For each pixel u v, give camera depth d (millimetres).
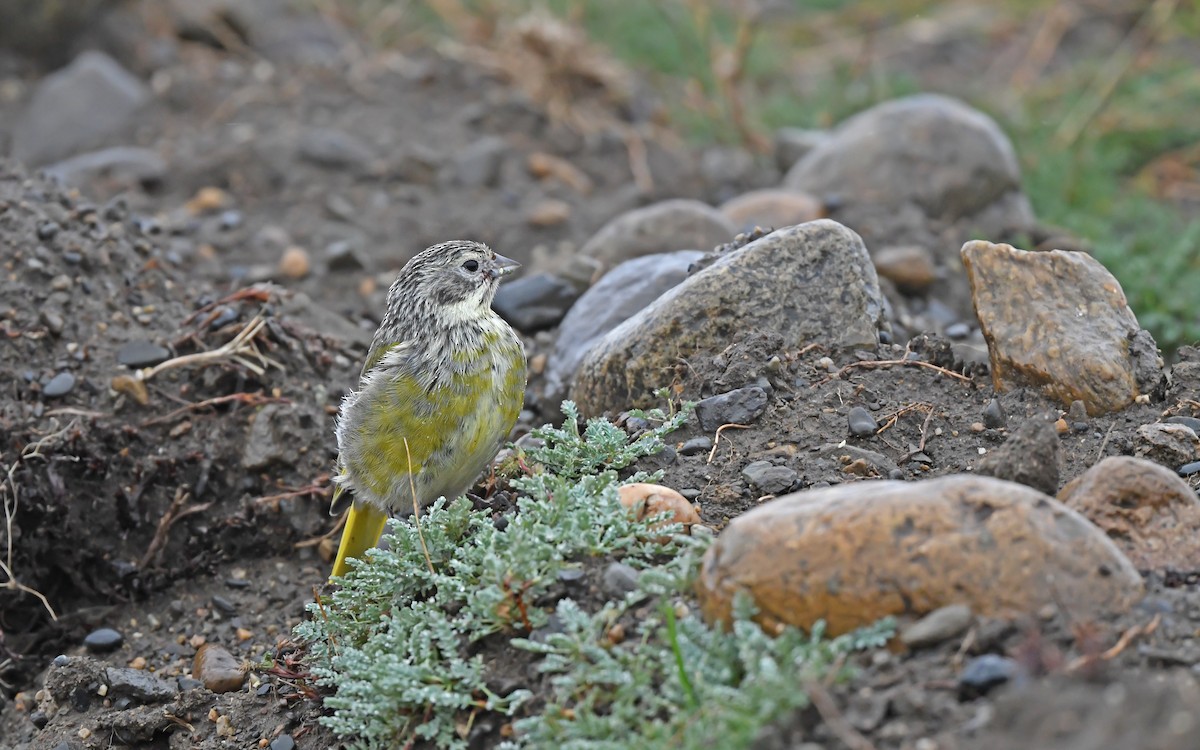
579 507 8344
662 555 8195
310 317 13281
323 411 12078
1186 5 21812
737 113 19141
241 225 16141
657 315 10336
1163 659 6422
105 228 13297
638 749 6535
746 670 6801
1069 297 9789
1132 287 14727
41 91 19000
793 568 6867
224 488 11688
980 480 7047
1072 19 23312
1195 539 7438
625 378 10352
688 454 9523
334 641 8828
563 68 19938
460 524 8867
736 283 10281
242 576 11414
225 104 19109
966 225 15953
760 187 18172
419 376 9953
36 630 11148
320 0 22344
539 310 13422
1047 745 5879
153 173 17203
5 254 12531
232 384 12062
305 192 16969
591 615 7758
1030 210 16578
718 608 7059
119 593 11312
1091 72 21125
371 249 15961
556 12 22484
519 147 18422
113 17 20828
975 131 16234
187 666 10484
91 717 9805
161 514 11547
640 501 8406
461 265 10250
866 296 10453
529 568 7828
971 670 6473
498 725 7578
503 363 10250
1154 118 19547
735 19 22922
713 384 9969
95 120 18703
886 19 23688
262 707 9500
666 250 14031
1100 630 6641
